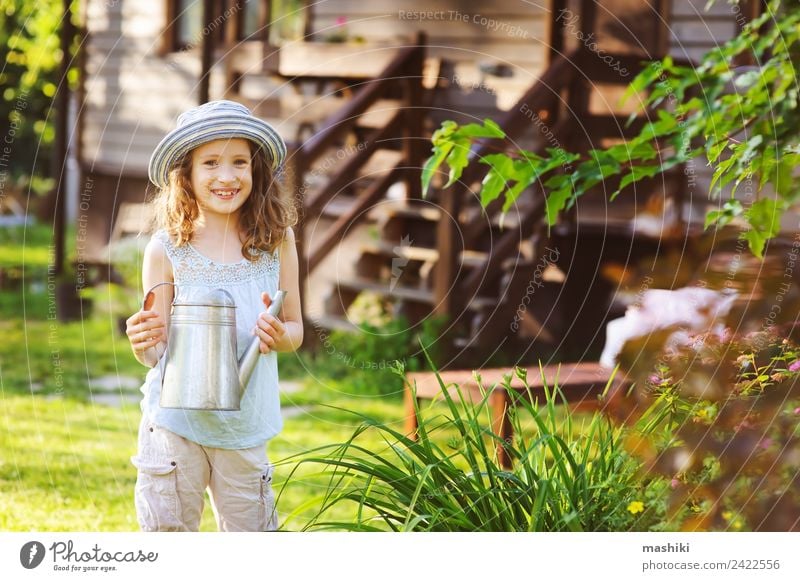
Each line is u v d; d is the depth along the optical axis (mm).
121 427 4387
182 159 2332
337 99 6914
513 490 2160
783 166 2869
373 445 4152
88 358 5844
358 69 6602
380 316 6000
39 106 12523
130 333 2254
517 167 2908
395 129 6371
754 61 4254
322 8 7492
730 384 2318
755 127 3035
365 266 6336
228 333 2244
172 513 2252
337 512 3211
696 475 2244
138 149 8781
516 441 2428
